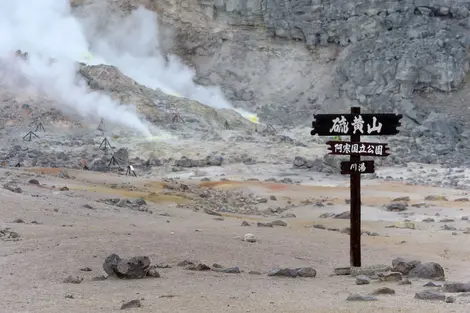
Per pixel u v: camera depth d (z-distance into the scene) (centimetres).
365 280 1936
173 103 10681
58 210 3431
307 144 9744
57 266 2075
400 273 2044
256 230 3216
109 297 1647
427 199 5762
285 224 3772
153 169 8331
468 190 6662
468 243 3180
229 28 12800
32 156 8431
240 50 12481
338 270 2170
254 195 6125
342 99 11381
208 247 2450
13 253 2277
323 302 1568
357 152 2233
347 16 12031
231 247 2503
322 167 8319
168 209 4250
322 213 4934
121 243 2430
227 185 6719
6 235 2622
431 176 7888
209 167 8419
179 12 12825
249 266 2230
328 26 12131
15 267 2058
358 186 2261
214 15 12925
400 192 6322
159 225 3225
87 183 5469
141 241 2484
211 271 2094
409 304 1516
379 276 2020
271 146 9325
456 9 11862
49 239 2519
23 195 3759
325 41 12150
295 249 2641
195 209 4534
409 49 11288
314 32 12188
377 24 11844
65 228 2841
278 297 1656
